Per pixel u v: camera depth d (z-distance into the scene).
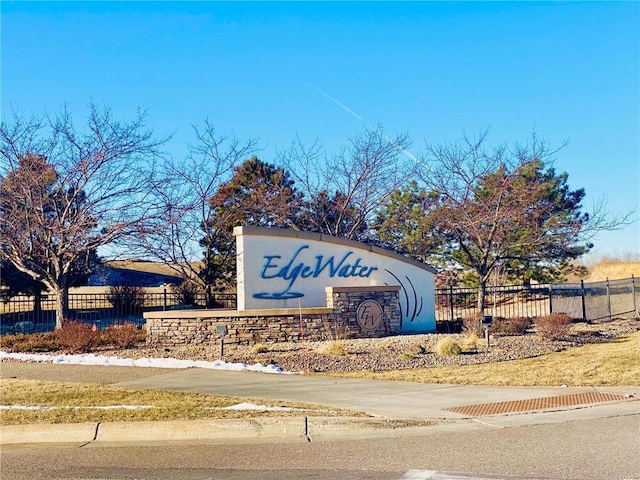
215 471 7.50
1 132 22.33
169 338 19.64
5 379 13.64
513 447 8.26
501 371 14.01
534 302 33.81
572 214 31.23
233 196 31.11
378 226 32.81
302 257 21.00
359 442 8.73
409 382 12.88
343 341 18.80
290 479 7.07
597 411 10.41
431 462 7.65
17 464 8.04
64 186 22.73
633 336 20.11
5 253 22.28
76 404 10.91
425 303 22.86
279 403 10.79
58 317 22.39
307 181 32.75
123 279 43.72
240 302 20.19
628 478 6.83
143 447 8.78
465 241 30.12
